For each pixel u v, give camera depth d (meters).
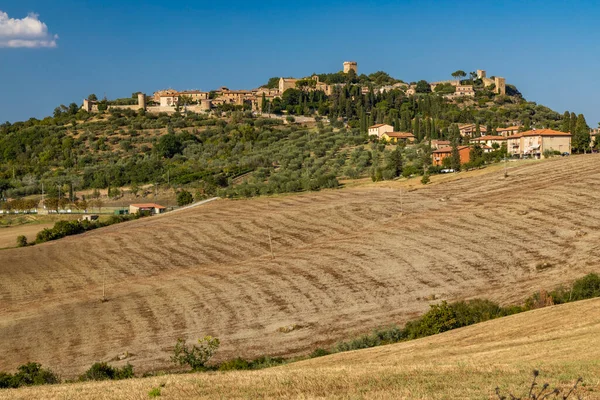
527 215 116.94
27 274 116.44
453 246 107.06
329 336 78.62
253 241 128.12
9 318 94.81
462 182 155.62
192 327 85.81
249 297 94.94
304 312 87.56
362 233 122.38
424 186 158.25
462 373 38.62
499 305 81.19
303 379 39.19
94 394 40.00
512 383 35.44
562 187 131.00
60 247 132.25
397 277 96.94
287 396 35.59
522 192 133.25
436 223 120.31
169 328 86.06
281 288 97.31
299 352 74.25
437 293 90.00
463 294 88.62
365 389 36.00
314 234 128.25
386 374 39.38
